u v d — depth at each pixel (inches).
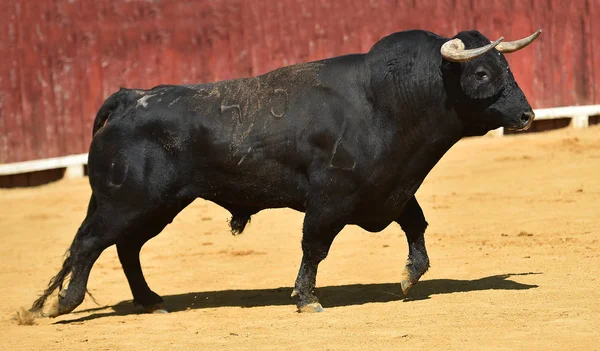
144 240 989.8
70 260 970.7
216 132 929.5
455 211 1585.9
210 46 2301.9
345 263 1206.3
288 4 2338.8
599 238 1245.7
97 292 1143.0
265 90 935.7
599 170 1882.4
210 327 873.5
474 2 2399.1
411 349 726.5
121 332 882.1
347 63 923.4
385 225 941.2
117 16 2244.1
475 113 890.7
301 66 940.6
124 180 948.6
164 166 946.1
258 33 2327.8
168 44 2277.3
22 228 1713.8
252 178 929.5
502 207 1588.3
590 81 2474.2
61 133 2199.8
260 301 1015.0
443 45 869.8
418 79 893.2
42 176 2185.0
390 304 921.5
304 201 928.9
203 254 1374.3
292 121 916.0
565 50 2454.5
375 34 2369.6
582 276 989.2
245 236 1512.1
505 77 884.0
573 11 2459.4
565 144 2214.6
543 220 1430.9
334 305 949.8
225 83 953.5
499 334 754.2
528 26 2427.4
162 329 884.0
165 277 1210.0
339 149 900.6
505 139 2330.2
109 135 957.2
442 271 1088.2
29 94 2169.0
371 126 902.4
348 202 907.4
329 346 754.2
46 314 973.8
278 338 798.5
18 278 1273.4
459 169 2015.3
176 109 944.3
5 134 2140.7
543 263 1087.0
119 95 973.8
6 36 2148.1
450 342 738.8
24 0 2166.6
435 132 901.2
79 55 2215.8
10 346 847.7
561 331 749.9
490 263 1117.1
